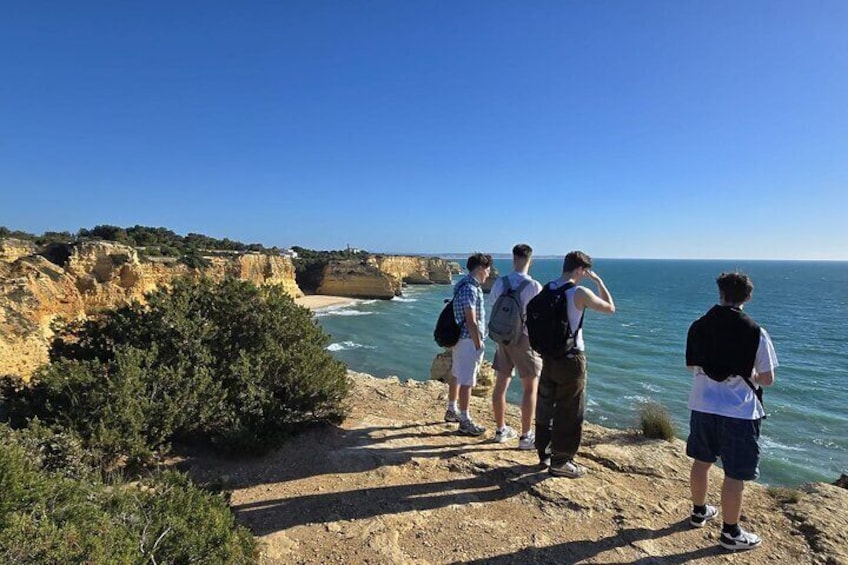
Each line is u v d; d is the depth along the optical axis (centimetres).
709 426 357
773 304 7775
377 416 629
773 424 2133
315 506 401
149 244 5359
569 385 442
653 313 6400
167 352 536
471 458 491
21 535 229
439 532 369
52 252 3072
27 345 898
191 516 311
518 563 335
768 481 1573
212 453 487
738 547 349
